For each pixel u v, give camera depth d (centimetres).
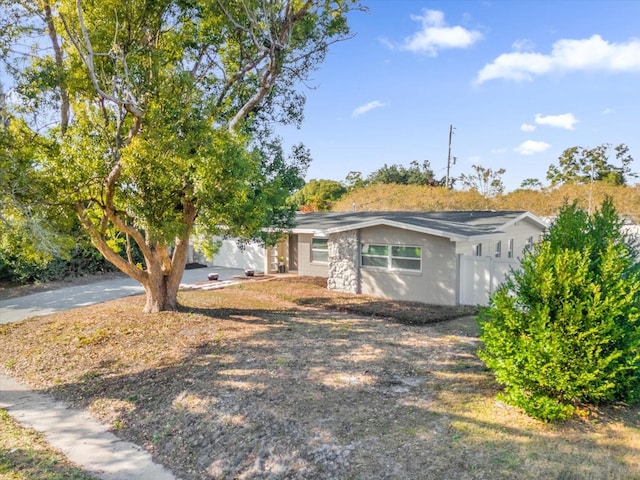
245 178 916
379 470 455
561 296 550
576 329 525
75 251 1962
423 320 1144
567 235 620
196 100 941
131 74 930
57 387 812
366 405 609
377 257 1529
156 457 563
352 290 1597
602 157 4912
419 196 3775
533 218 1850
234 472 506
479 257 1309
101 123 1004
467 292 1343
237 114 1149
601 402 579
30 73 849
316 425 557
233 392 681
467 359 809
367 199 3928
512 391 560
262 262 2364
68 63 946
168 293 1270
